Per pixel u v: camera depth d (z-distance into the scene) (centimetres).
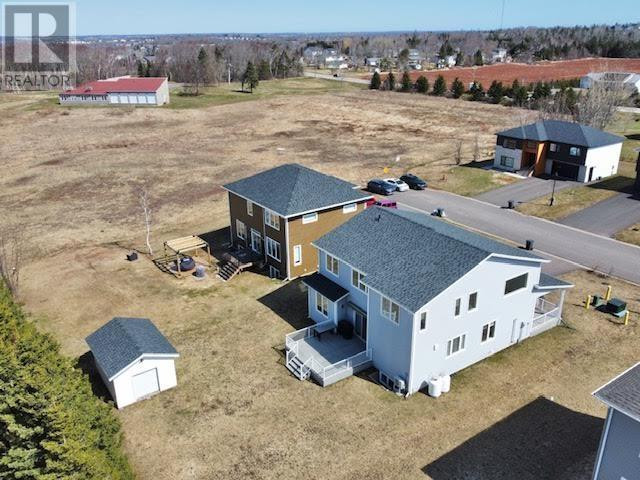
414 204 5256
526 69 16675
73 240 4669
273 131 9125
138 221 5109
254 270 4012
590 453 2208
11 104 11662
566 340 2997
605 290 3500
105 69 17750
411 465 2173
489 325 2778
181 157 7469
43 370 1927
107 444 1994
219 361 2903
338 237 3155
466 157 6925
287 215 3588
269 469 2180
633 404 1783
